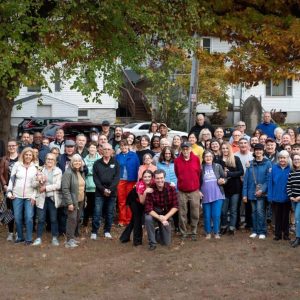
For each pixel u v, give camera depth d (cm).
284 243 1158
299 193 1129
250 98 3173
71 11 1376
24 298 852
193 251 1102
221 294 858
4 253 1091
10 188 1148
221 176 1218
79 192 1188
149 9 1403
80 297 854
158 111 3472
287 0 1338
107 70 1441
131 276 953
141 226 1161
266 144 1296
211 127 1552
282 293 861
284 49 1286
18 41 1312
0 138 1488
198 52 1405
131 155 1330
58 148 1332
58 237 1209
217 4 1381
